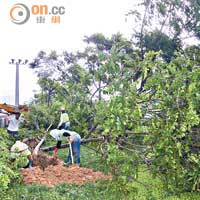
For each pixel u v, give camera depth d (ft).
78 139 76.95
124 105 52.13
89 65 136.67
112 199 54.08
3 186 52.90
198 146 56.95
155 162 53.57
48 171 64.95
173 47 139.13
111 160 52.47
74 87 83.76
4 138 80.48
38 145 80.02
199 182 55.67
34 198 52.90
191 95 52.47
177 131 52.03
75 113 78.79
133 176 56.54
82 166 74.02
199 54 64.44
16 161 63.36
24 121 96.99
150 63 58.23
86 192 56.90
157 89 54.44
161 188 57.82
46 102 116.67
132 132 55.93
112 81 59.06
